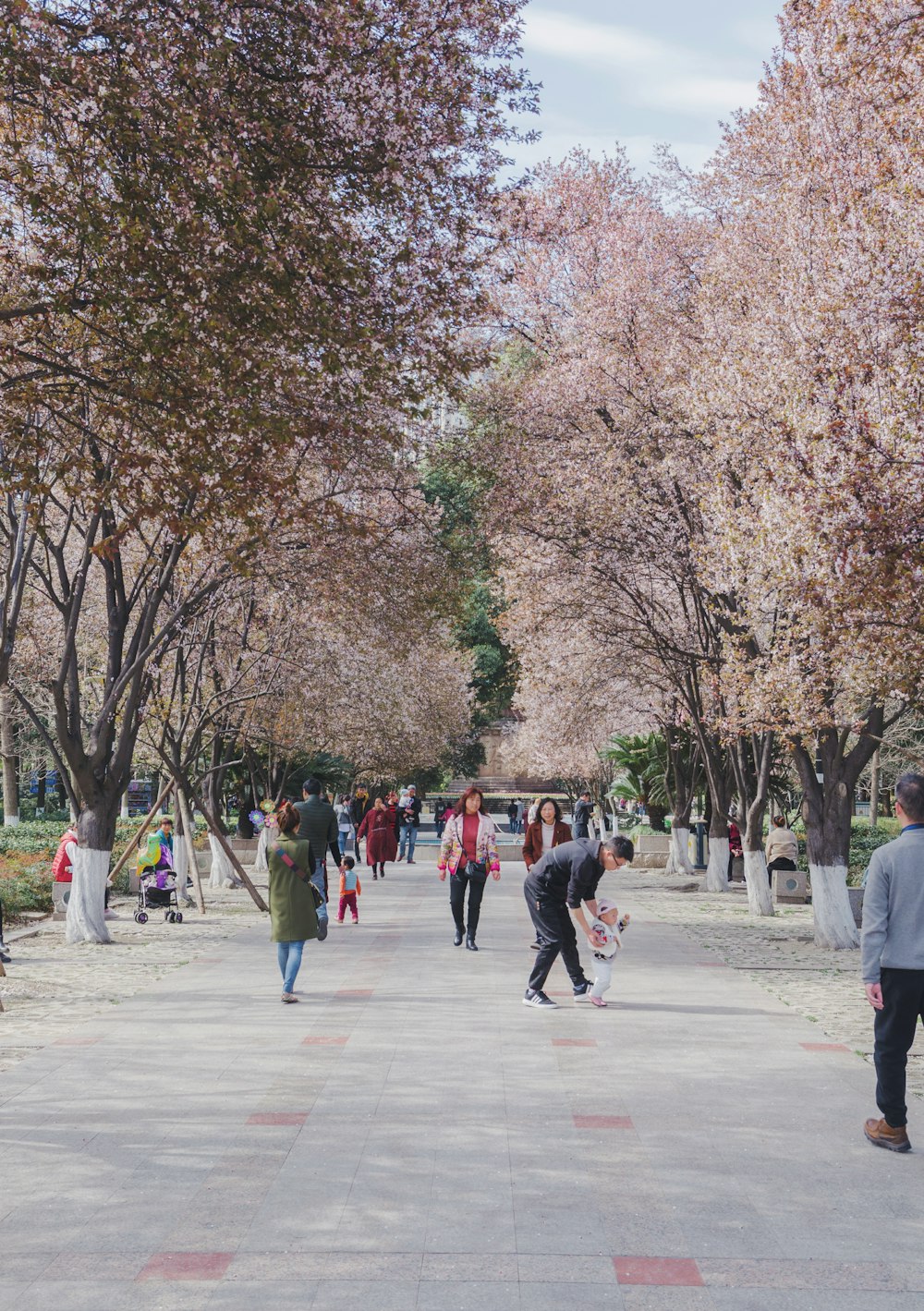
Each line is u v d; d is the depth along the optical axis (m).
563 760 43.03
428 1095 8.05
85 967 14.52
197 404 10.56
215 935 18.22
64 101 9.83
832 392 12.27
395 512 21.84
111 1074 8.62
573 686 29.38
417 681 36.22
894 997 6.82
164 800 20.53
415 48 11.29
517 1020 10.70
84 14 9.92
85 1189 6.17
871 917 6.85
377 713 32.53
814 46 15.14
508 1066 8.88
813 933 17.77
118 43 9.86
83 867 17.23
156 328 10.03
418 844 42.06
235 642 26.08
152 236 10.23
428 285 12.27
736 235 18.78
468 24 11.72
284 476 15.70
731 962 14.92
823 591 12.32
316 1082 8.38
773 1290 4.93
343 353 11.46
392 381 12.13
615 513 20.97
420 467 22.83
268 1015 10.95
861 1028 10.46
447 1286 4.96
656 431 21.08
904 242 12.63
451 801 62.78
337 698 29.53
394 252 11.90
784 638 16.08
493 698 60.16
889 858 6.89
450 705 44.53
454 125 11.80
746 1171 6.47
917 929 6.81
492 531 22.44
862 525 11.48
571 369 21.94
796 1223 5.70
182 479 10.53
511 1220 5.73
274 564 20.50
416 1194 6.09
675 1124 7.37
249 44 10.41
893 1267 5.18
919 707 14.70
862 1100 7.97
